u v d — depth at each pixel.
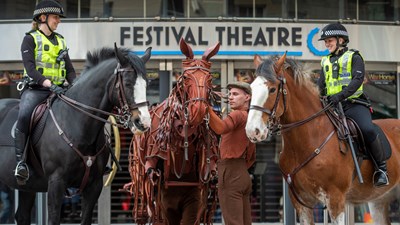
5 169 9.09
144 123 7.80
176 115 8.00
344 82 8.91
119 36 14.40
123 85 7.92
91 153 8.47
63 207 14.47
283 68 8.23
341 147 8.52
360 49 14.74
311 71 8.74
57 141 8.45
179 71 14.47
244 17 14.65
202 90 7.58
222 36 14.41
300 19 14.73
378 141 8.82
